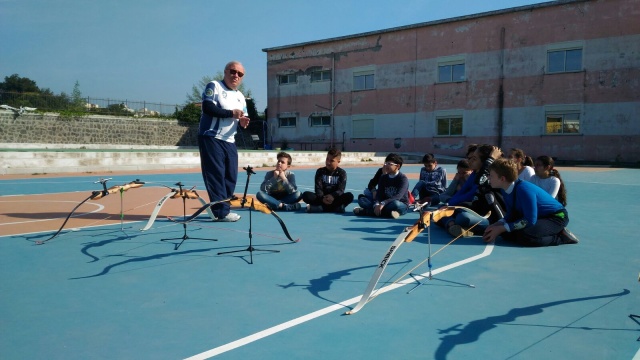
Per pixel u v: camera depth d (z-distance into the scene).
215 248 5.23
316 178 8.09
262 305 3.42
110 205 8.83
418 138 32.09
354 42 34.56
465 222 5.68
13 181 13.88
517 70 28.12
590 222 7.03
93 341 2.81
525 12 27.67
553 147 27.14
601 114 25.64
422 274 4.20
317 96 36.69
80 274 4.20
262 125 40.28
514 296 3.60
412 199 8.38
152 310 3.32
